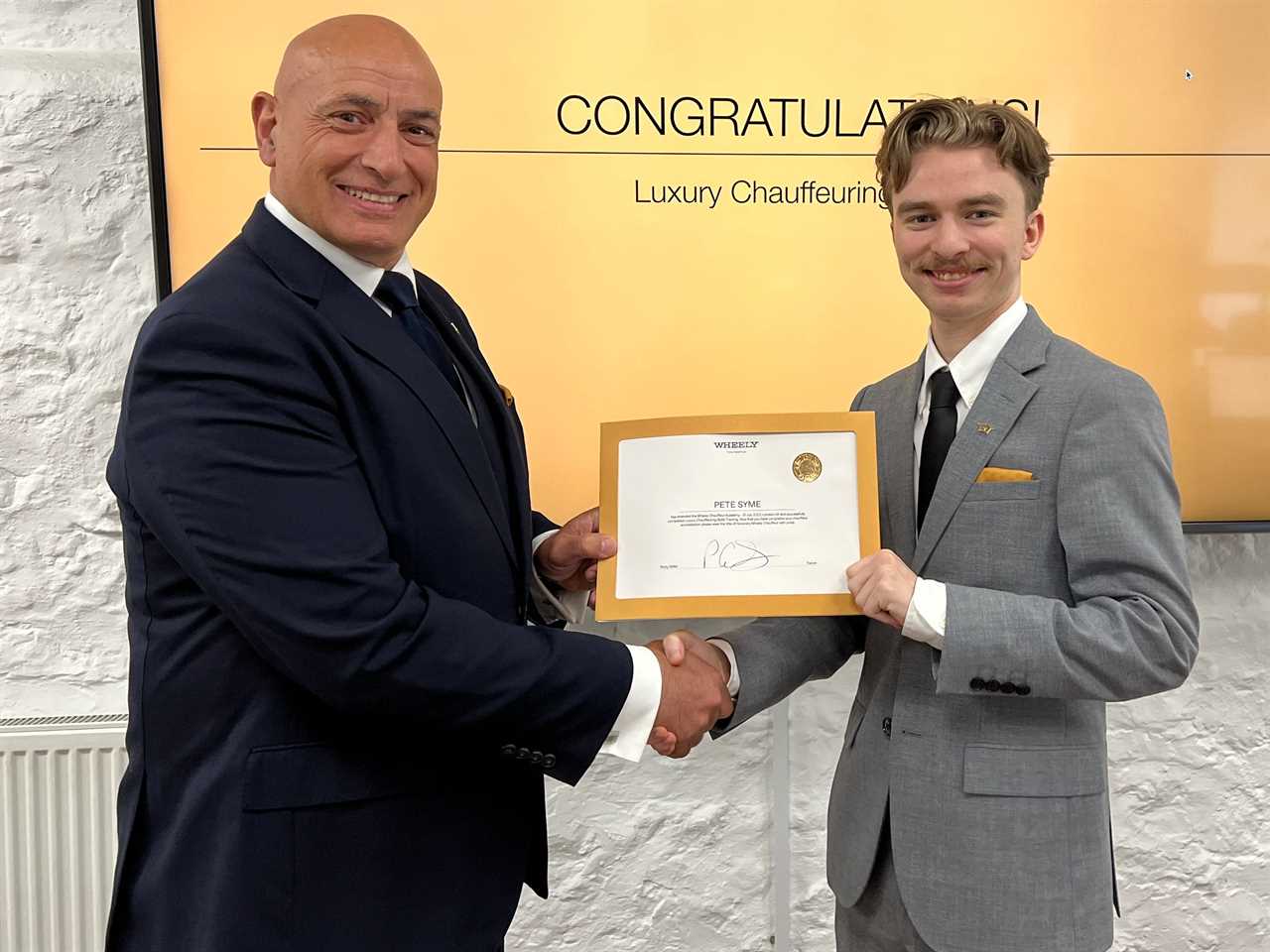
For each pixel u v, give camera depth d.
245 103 1.61
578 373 1.71
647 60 1.66
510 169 1.66
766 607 1.16
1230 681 1.88
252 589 0.93
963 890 1.06
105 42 1.69
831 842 1.23
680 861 1.88
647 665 1.09
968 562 1.08
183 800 1.01
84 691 1.77
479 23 1.63
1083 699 1.02
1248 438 1.77
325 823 0.98
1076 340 1.75
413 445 1.03
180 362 0.95
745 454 1.18
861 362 1.74
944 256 1.07
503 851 1.09
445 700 0.98
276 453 0.95
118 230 1.71
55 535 1.74
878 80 1.69
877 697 1.18
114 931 1.05
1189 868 1.91
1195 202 1.73
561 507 1.73
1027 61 1.69
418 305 1.17
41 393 1.72
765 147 1.69
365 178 1.05
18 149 1.68
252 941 0.96
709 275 1.71
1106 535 1.01
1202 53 1.70
